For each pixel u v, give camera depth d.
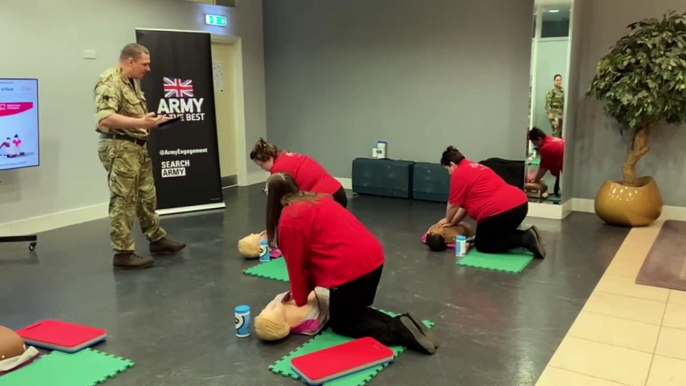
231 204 6.63
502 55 6.34
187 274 4.18
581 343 3.00
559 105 5.55
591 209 6.02
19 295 3.79
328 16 7.40
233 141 7.77
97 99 4.03
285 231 2.86
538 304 3.54
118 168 4.16
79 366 2.81
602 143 5.86
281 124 8.06
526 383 2.61
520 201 4.40
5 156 4.77
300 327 3.12
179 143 6.16
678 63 4.80
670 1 5.36
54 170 5.54
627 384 2.59
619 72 5.16
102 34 5.88
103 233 5.35
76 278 4.11
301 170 4.02
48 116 5.45
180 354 2.95
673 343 2.98
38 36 5.31
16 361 2.80
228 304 3.61
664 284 3.84
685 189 5.56
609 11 5.61
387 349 2.85
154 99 6.00
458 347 2.97
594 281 3.92
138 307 3.58
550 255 4.52
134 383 2.67
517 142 6.40
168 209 6.14
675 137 5.52
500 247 4.55
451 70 6.67
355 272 2.86
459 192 4.53
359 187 7.12
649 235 5.05
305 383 2.64
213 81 6.89
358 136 7.46
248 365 2.82
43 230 5.45
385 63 7.09
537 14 5.50
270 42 7.93
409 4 6.81
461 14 6.50
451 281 3.97
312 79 7.68
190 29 6.86
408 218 5.87
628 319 3.29
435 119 6.88
